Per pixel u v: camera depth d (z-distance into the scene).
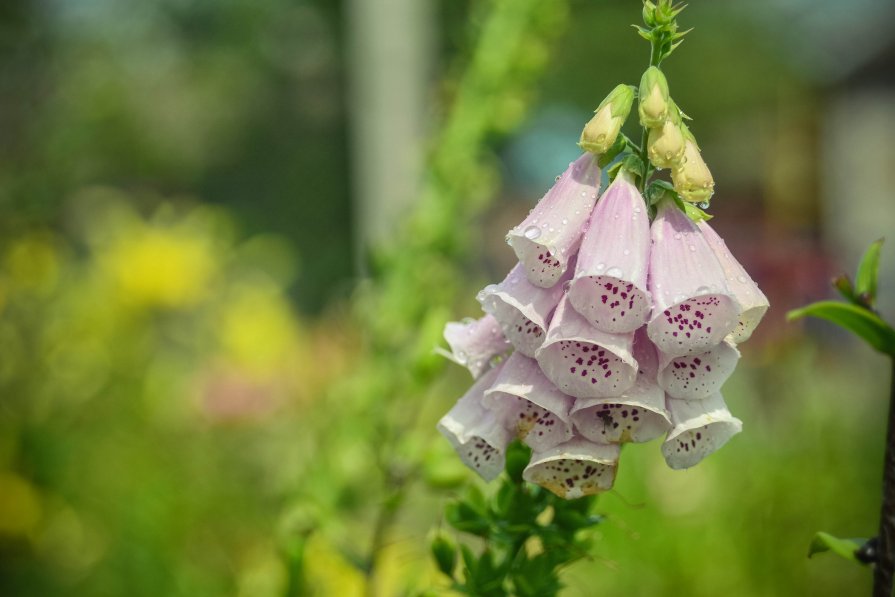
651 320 0.79
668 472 1.75
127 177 5.74
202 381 2.47
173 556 1.96
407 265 1.32
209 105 7.55
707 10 10.27
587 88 7.85
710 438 0.81
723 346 0.81
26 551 2.24
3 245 2.52
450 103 1.52
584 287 0.79
